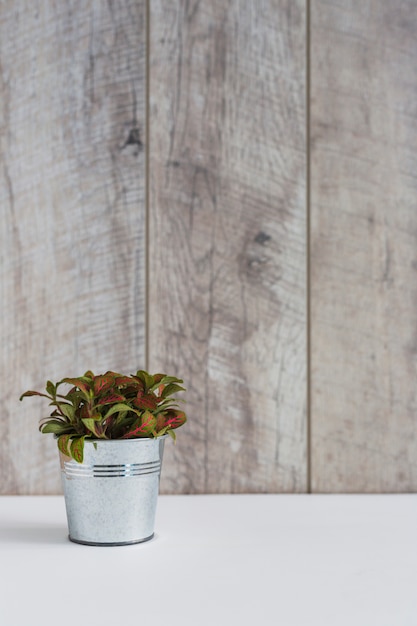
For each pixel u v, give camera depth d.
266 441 1.44
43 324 1.43
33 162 1.43
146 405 1.23
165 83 1.43
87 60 1.43
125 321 1.43
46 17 1.43
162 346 1.44
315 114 1.44
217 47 1.43
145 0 1.43
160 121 1.43
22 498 1.43
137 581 1.14
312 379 1.44
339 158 1.44
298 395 1.44
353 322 1.44
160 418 1.25
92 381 1.22
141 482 1.24
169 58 1.43
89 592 1.12
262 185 1.44
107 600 1.10
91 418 1.21
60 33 1.43
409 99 1.44
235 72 1.44
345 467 1.44
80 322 1.43
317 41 1.44
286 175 1.44
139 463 1.23
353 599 1.10
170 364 1.44
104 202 1.43
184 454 1.44
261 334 1.44
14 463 1.44
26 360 1.43
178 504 1.39
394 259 1.44
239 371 1.44
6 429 1.44
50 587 1.13
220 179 1.44
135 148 1.43
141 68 1.43
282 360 1.44
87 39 1.43
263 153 1.44
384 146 1.44
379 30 1.44
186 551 1.22
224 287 1.44
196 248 1.44
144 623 1.06
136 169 1.43
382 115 1.44
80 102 1.43
